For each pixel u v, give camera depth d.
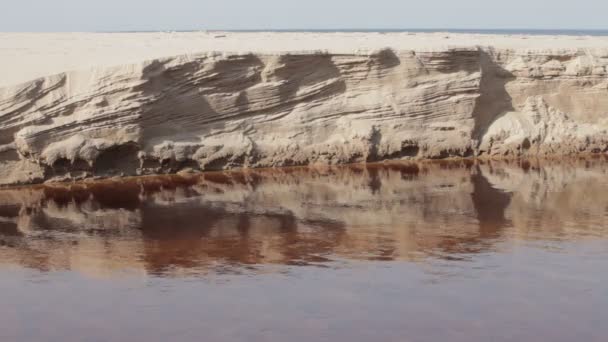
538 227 21.91
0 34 52.59
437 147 31.22
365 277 17.77
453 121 31.52
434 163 30.81
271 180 27.78
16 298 16.61
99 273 18.11
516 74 32.94
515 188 26.86
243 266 18.58
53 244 20.36
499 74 32.91
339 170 29.38
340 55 30.16
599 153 32.91
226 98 28.73
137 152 27.66
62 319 15.56
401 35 50.88
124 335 14.84
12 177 26.28
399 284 17.31
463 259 19.02
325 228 21.89
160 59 27.42
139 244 20.36
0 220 22.61
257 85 29.19
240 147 28.91
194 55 28.05
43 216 23.08
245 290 17.00
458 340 14.62
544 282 17.44
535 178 28.41
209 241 20.62
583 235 21.08
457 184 27.44
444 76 31.34
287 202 24.89
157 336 14.79
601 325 15.24
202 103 28.48
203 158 28.52
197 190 26.31
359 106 30.41
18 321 15.47
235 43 36.84
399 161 30.89
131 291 16.98
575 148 32.53
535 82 33.03
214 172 28.77
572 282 17.44
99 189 26.20
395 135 30.67
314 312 15.83
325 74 30.28
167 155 27.83
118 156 27.61
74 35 51.88
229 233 21.39
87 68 26.98
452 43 36.91
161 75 27.48
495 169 29.89
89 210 23.77
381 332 14.93
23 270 18.31
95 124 26.70
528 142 32.22
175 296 16.69
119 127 26.83
